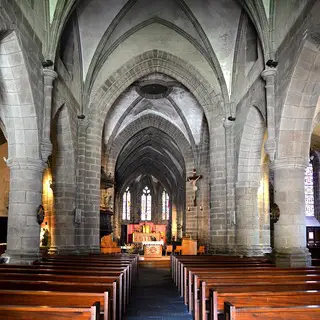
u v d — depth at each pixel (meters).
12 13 11.87
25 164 14.18
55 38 15.26
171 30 22.83
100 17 20.81
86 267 11.18
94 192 22.36
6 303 6.08
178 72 23.72
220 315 8.00
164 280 18.20
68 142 20.45
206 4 20.39
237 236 20.38
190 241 30.86
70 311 4.81
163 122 34.62
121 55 23.25
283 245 14.36
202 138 33.03
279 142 14.73
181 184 45.69
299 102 14.23
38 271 9.75
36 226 14.31
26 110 13.97
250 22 19.70
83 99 22.00
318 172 31.86
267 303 6.14
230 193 21.20
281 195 14.64
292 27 13.76
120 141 34.22
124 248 37.25
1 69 13.07
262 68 17.08
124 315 10.68
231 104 21.75
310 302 6.18
